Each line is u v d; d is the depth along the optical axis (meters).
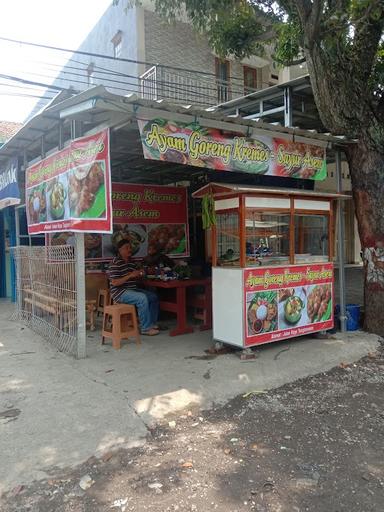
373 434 3.63
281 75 14.91
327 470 3.09
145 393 4.31
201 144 4.97
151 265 8.01
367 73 6.16
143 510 2.66
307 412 4.06
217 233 5.67
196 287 7.49
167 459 3.24
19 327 7.63
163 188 9.08
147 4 13.15
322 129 8.47
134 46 13.27
